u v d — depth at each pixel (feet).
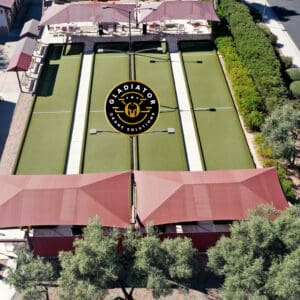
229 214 82.99
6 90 129.49
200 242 83.71
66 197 84.89
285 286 61.21
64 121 117.29
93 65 137.49
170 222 81.92
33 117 118.62
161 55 142.51
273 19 166.71
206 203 84.07
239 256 67.21
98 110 119.96
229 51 136.98
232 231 70.74
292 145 97.55
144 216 82.79
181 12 148.87
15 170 103.35
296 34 157.17
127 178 89.66
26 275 68.64
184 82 130.52
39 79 131.64
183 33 153.58
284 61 137.59
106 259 67.00
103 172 101.40
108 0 176.76
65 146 109.60
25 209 83.35
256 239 67.82
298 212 73.05
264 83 118.52
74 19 147.02
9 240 84.28
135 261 68.64
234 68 128.98
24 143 110.73
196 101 123.24
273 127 100.42
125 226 81.71
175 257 68.80
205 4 150.82
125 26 156.35
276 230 68.69
